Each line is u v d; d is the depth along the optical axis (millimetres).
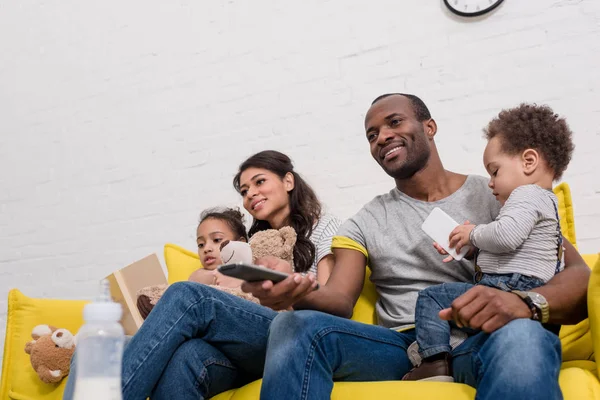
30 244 3125
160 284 1844
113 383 834
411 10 2523
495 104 2332
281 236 1833
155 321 1311
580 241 2141
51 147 3176
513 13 2359
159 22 3033
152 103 2980
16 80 3326
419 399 1182
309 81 2662
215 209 2262
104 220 2982
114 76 3092
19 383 1860
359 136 2527
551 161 1441
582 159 2184
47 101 3229
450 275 1581
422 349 1338
